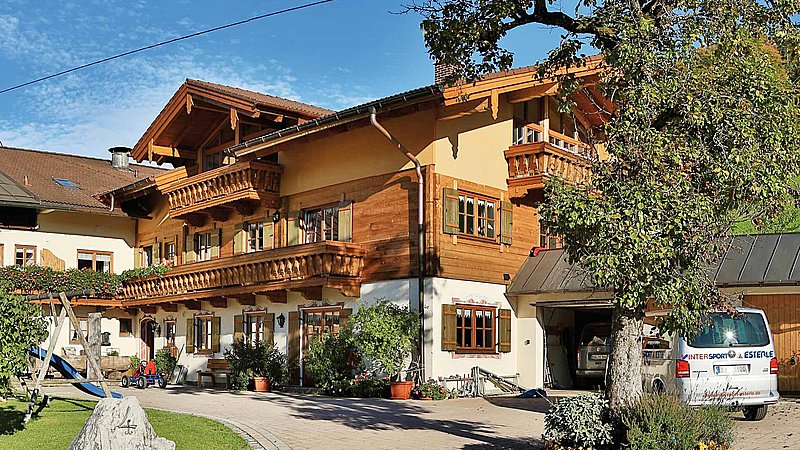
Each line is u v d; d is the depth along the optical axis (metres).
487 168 22.00
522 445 11.91
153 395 20.39
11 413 14.50
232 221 26.25
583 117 23.52
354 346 20.50
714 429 9.60
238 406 17.09
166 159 29.20
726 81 9.50
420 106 19.67
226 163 27.28
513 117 23.09
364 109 19.98
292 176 24.12
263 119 25.09
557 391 21.70
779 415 14.85
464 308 21.03
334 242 21.22
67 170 33.47
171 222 29.53
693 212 8.84
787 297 19.64
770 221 9.69
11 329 11.46
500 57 11.99
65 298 13.51
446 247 20.62
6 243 28.31
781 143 9.13
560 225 9.27
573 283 21.25
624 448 9.34
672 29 9.67
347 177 22.50
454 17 11.57
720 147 9.12
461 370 20.75
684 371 13.75
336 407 16.84
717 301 9.62
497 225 22.22
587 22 10.32
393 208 21.23
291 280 22.03
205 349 26.94
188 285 26.38
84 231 30.31
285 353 23.36
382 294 21.14
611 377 9.99
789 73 10.08
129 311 30.77
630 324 9.97
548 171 22.00
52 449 10.99
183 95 25.88
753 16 9.95
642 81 9.52
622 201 8.94
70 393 20.09
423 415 15.57
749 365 13.82
